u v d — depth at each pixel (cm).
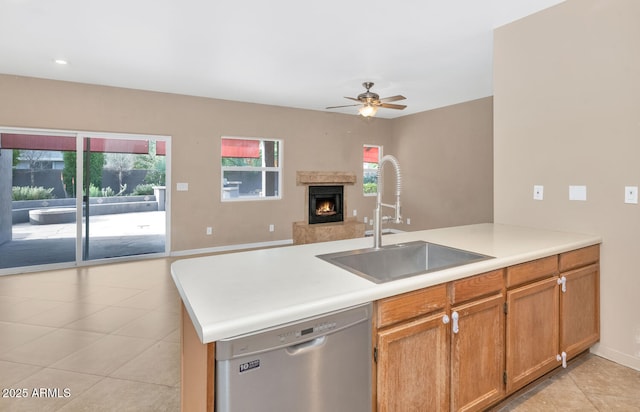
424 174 666
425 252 208
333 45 335
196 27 297
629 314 222
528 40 271
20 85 425
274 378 101
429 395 142
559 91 252
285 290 122
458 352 151
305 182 629
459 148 596
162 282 399
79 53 356
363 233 646
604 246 231
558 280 198
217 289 123
